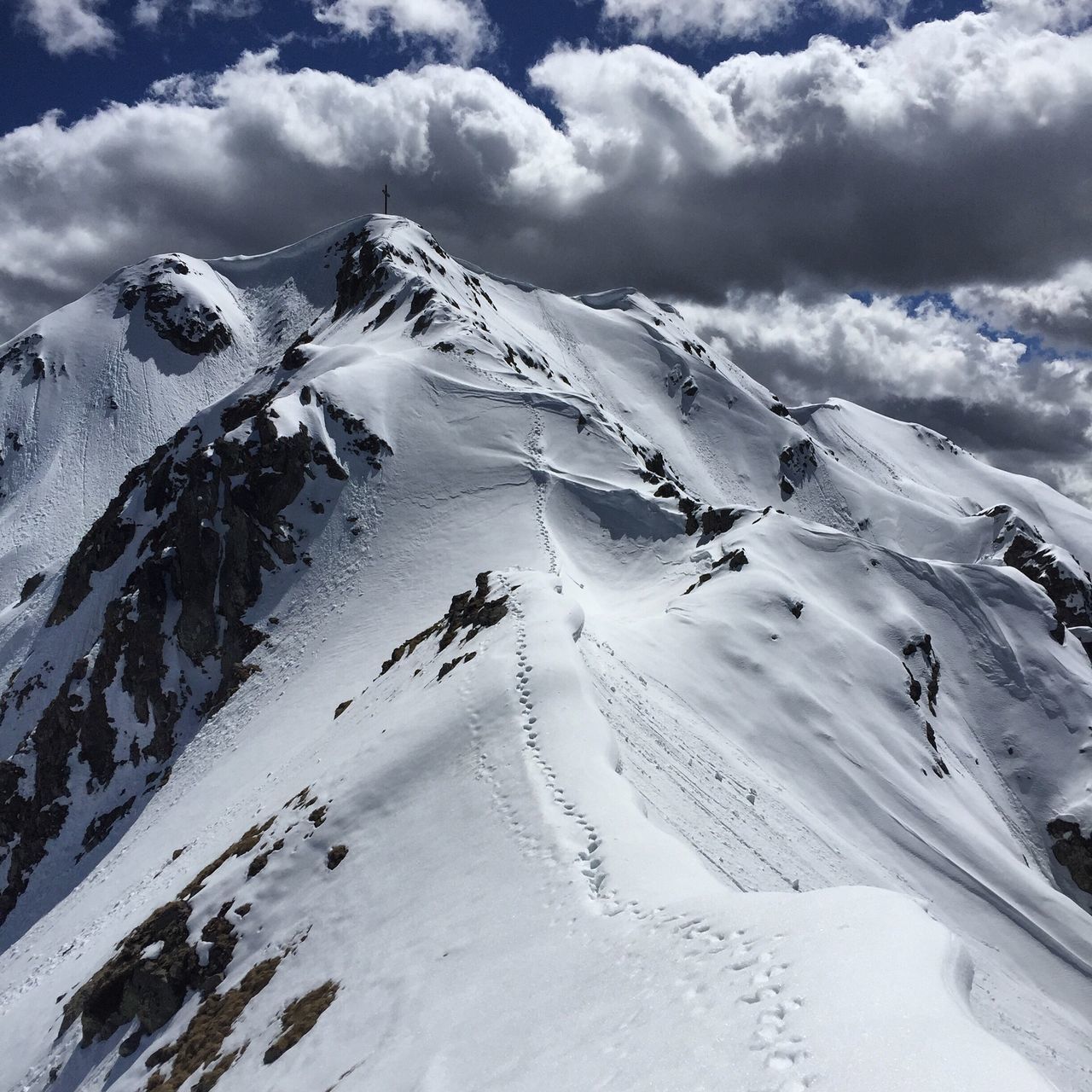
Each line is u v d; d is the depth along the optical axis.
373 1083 11.30
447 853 16.47
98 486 135.12
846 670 46.91
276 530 64.44
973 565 63.09
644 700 30.45
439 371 77.94
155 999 18.20
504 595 31.53
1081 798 50.72
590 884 13.02
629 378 142.75
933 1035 6.38
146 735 60.56
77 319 163.50
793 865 23.52
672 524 60.81
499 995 11.41
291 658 56.78
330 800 20.56
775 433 136.50
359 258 121.12
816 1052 6.73
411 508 64.25
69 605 76.19
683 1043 7.90
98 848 55.81
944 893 35.44
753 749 37.41
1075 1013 31.78
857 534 126.94
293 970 16.50
